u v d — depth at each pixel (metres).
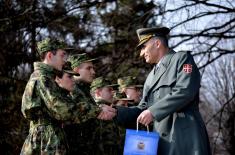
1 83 10.81
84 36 11.59
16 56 10.87
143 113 4.70
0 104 10.73
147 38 5.08
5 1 10.71
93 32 11.64
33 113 4.74
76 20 11.39
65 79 4.97
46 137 4.71
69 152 5.08
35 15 10.76
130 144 4.70
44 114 4.76
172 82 4.80
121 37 11.45
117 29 11.60
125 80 6.86
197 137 4.68
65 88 4.98
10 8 10.77
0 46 10.84
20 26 10.79
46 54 4.92
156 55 5.09
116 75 11.06
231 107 15.43
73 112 4.68
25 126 10.52
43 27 10.95
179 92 4.65
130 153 4.69
